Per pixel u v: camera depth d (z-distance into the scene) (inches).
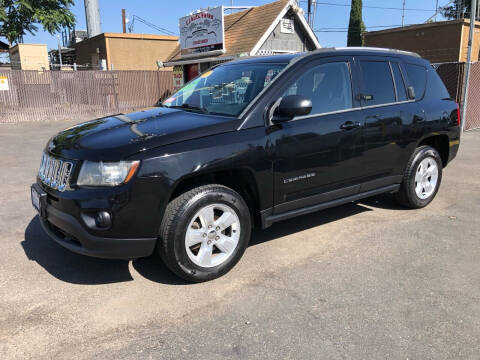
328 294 125.8
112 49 979.3
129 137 125.1
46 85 650.2
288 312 116.6
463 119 448.5
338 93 159.3
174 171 120.7
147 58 1026.1
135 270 140.9
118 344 103.0
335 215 194.9
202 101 160.2
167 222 123.2
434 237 168.1
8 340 104.0
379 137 169.5
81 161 121.1
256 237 169.8
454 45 783.1
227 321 112.5
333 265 144.7
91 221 118.3
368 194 175.6
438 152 210.5
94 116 704.4
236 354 99.3
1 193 229.1
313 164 150.3
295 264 145.6
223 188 131.9
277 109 140.8
